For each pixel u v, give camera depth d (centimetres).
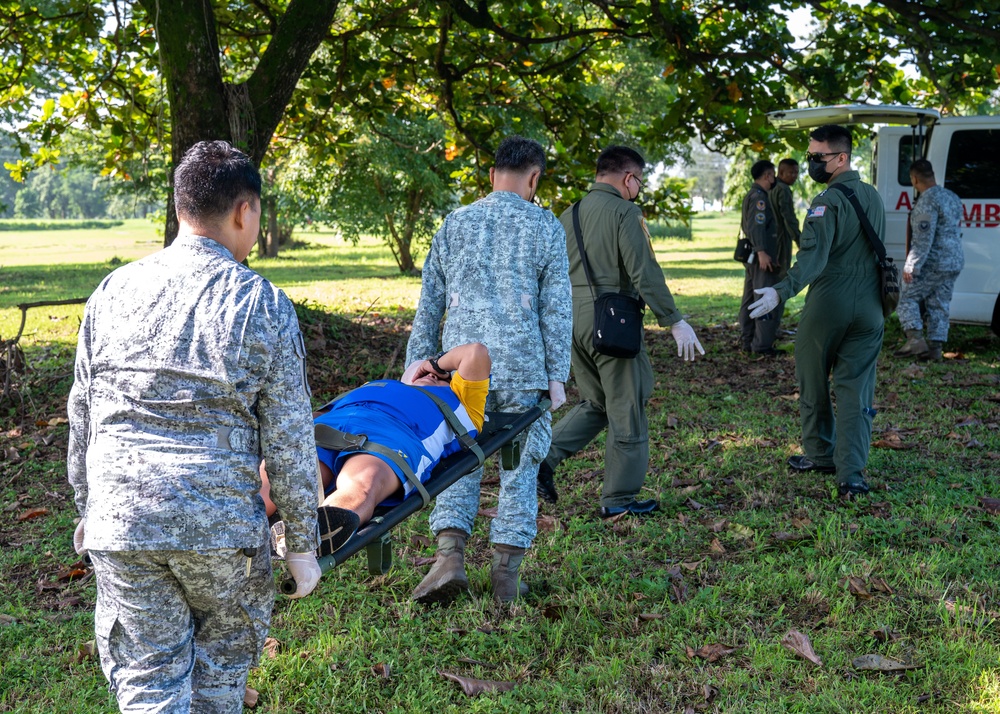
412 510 285
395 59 1041
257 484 211
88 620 362
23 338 1070
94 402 206
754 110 893
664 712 296
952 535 430
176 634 212
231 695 225
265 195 2908
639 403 464
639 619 357
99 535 198
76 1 938
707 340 1037
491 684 310
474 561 422
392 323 1173
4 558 424
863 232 472
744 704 295
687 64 882
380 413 320
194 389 201
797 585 379
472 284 368
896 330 1049
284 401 208
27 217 14888
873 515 461
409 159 2045
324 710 297
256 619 222
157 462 198
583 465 569
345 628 351
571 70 1051
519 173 379
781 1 877
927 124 865
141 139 1026
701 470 538
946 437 605
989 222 909
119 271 216
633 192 466
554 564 417
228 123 718
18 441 629
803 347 505
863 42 920
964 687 302
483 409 354
